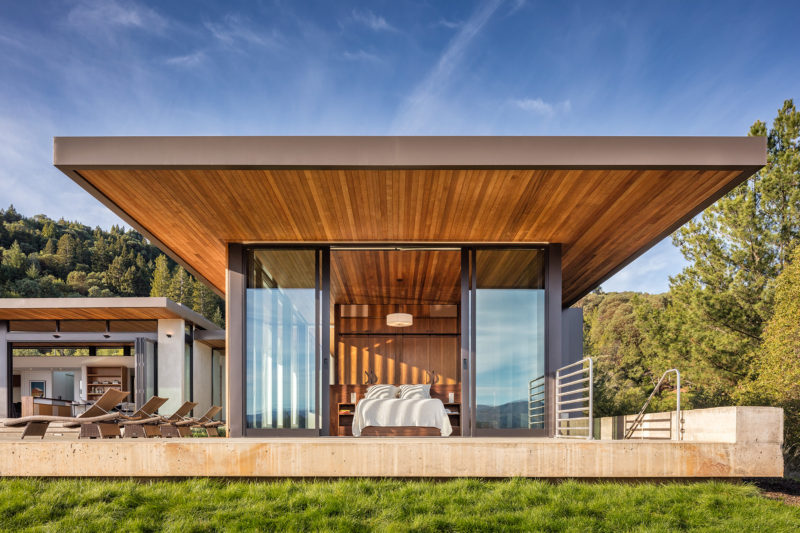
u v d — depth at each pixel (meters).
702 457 5.31
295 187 5.88
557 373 7.45
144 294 50.84
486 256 7.84
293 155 5.30
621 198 6.13
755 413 5.36
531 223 6.98
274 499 4.92
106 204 6.37
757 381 14.16
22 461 5.39
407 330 12.59
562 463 5.31
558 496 4.94
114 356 16.94
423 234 7.49
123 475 5.36
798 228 15.97
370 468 5.32
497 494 4.98
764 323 15.12
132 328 16.77
